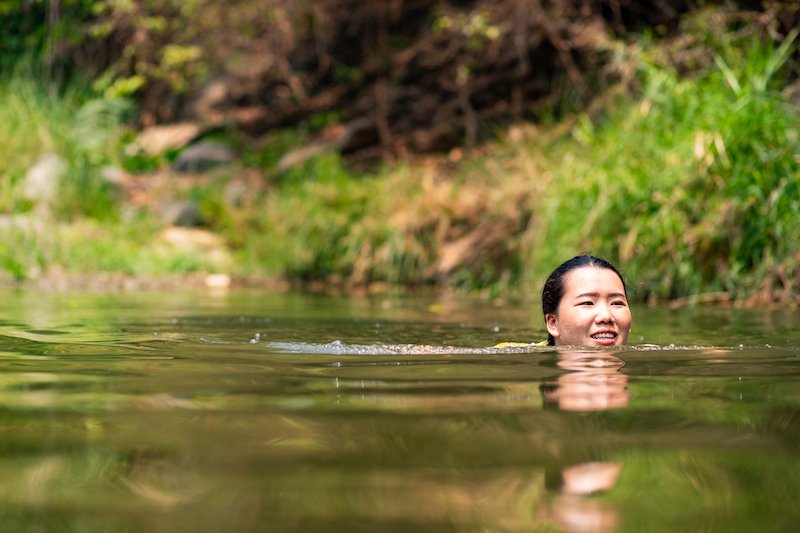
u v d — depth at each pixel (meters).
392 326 5.99
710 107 8.73
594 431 2.23
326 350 4.05
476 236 11.34
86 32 19.06
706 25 10.92
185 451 2.03
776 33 10.36
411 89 17.39
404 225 11.91
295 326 5.86
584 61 14.84
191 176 17.33
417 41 17.64
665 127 9.43
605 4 14.50
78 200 14.74
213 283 11.78
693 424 2.31
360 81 18.62
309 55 19.45
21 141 15.40
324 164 15.00
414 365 3.49
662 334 5.18
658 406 2.56
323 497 1.67
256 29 18.66
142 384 3.00
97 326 5.53
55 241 12.79
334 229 12.58
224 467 1.90
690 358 3.71
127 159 17.77
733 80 8.66
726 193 8.23
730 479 1.80
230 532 1.49
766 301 7.75
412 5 17.83
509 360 3.62
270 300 8.73
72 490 1.73
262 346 4.27
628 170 9.19
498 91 16.09
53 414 2.47
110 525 1.52
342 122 18.45
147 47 19.17
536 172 11.27
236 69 19.17
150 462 1.92
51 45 18.75
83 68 19.42
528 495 1.69
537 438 2.15
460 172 13.30
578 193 9.53
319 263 12.54
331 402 2.63
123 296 8.91
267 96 19.53
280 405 2.59
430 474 1.83
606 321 4.29
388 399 2.69
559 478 1.80
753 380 3.10
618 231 8.96
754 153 8.16
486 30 14.80
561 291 4.41
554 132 12.59
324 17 18.03
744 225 8.09
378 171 15.56
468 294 10.00
